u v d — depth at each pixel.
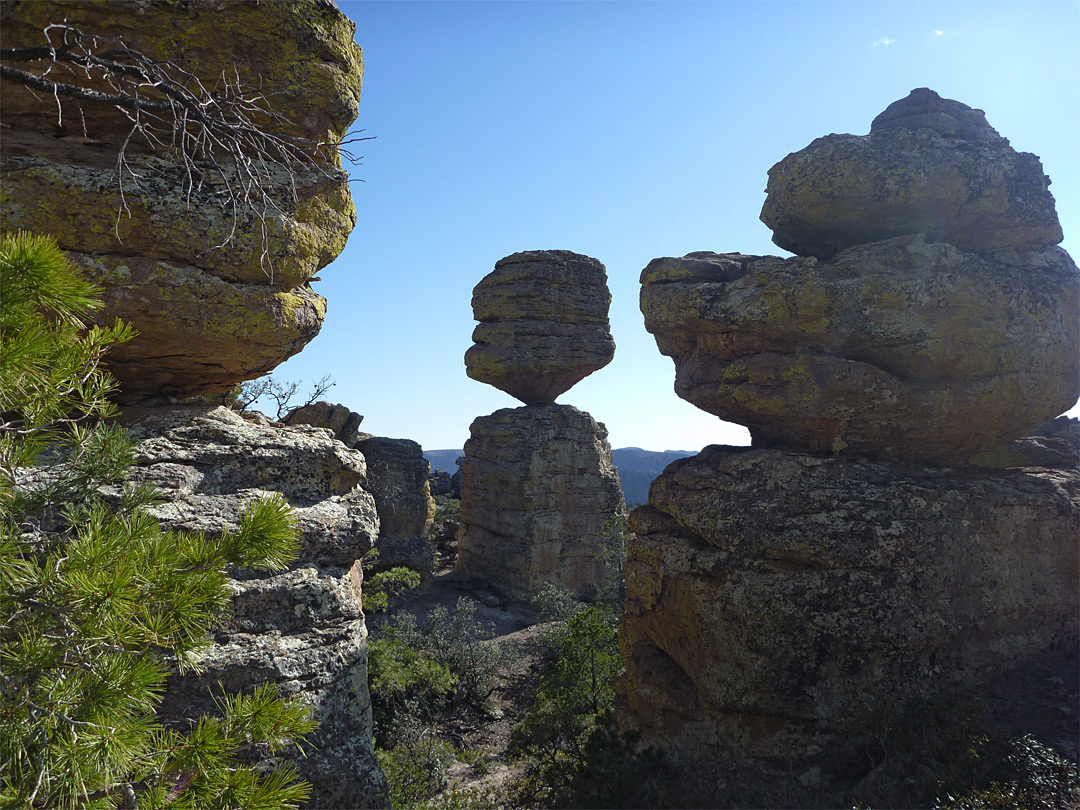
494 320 38.41
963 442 13.96
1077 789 9.11
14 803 4.08
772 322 13.96
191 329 7.80
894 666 11.66
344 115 8.75
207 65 7.66
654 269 16.72
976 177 13.62
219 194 7.83
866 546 11.98
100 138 7.46
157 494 6.23
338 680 7.91
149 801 4.78
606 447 39.00
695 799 11.49
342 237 9.03
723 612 12.62
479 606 33.19
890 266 13.31
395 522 35.41
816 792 10.90
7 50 5.82
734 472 13.84
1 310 4.39
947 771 9.97
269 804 4.91
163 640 4.81
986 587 12.47
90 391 5.62
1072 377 13.71
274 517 5.51
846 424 13.65
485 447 37.38
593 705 17.72
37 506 5.64
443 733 20.22
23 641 4.57
